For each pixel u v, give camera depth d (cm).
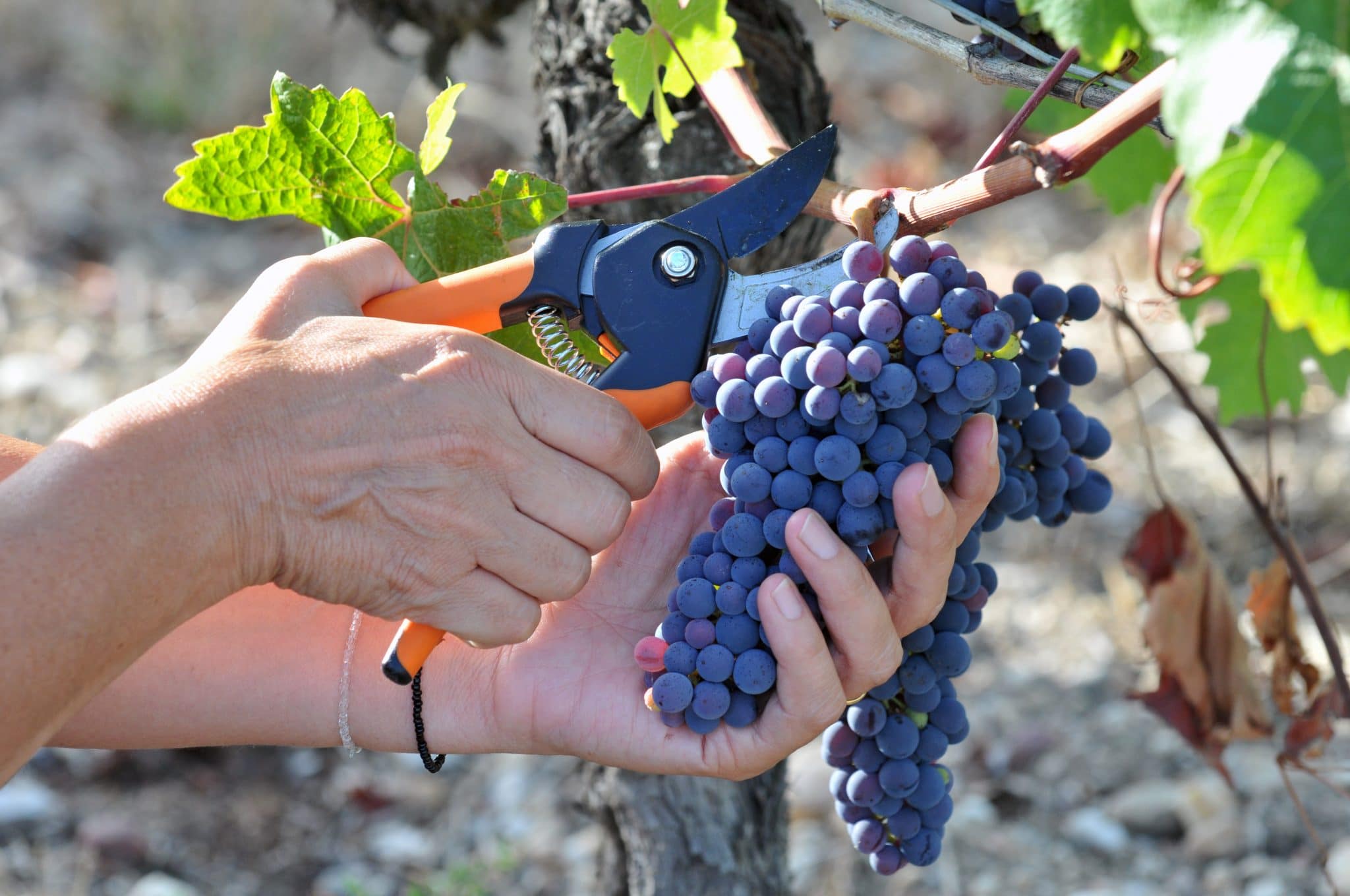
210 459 98
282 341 107
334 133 133
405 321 120
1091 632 333
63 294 471
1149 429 405
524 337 135
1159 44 78
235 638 140
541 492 107
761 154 131
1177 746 289
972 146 570
